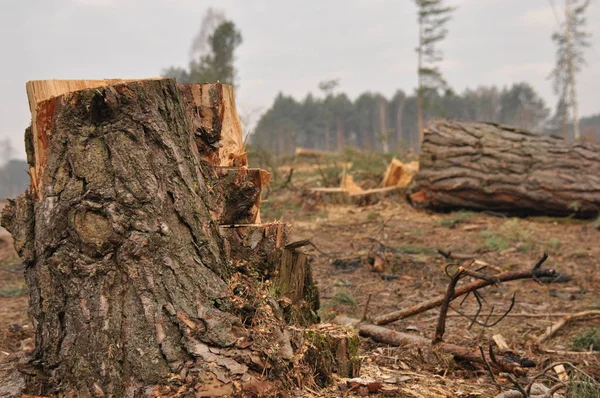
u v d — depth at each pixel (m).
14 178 42.69
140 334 2.57
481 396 3.14
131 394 2.47
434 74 26.12
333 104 56.09
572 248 7.86
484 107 65.62
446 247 7.99
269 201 10.54
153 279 2.65
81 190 2.71
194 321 2.61
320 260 7.34
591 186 9.11
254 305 2.89
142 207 2.72
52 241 2.71
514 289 6.20
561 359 4.07
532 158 9.62
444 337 4.59
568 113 37.03
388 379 3.23
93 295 2.64
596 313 5.06
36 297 2.79
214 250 2.88
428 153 10.34
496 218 9.82
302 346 2.92
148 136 2.80
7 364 3.04
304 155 17.55
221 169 3.28
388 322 4.47
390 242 8.37
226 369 2.49
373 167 14.36
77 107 2.74
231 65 27.14
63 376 2.63
